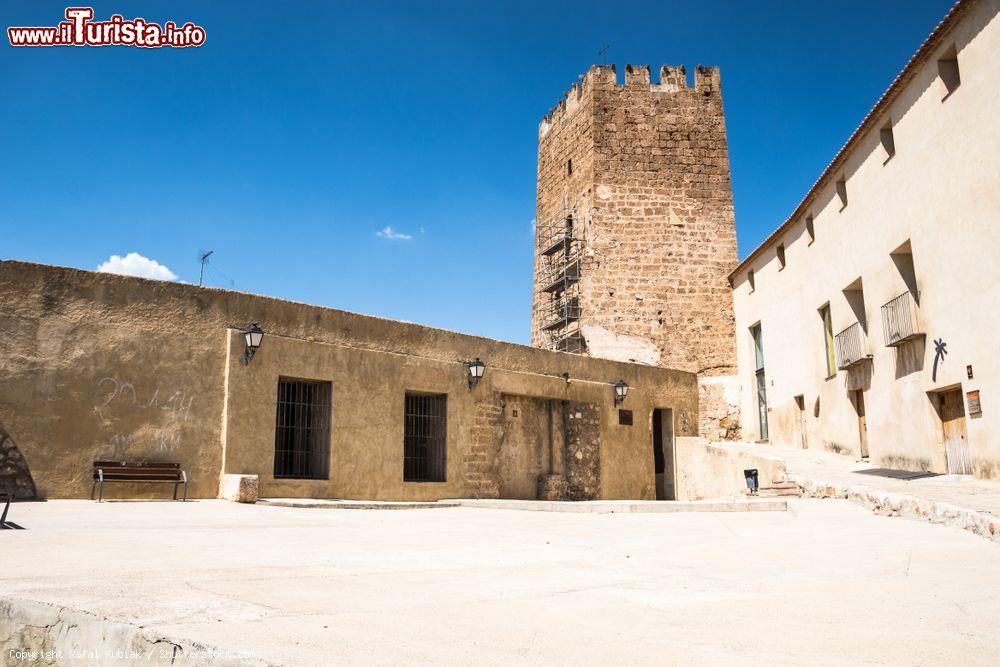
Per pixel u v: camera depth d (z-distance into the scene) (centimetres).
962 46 1453
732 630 422
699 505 1345
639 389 2206
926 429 1622
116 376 1255
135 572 566
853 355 1959
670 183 3122
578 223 3177
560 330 3203
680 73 3234
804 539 877
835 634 415
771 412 2547
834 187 2077
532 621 437
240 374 1387
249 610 440
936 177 1558
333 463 1495
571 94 3341
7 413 1145
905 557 720
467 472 1742
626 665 350
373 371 1591
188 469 1311
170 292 1332
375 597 499
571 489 1970
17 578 529
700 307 3025
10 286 1168
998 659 368
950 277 1513
